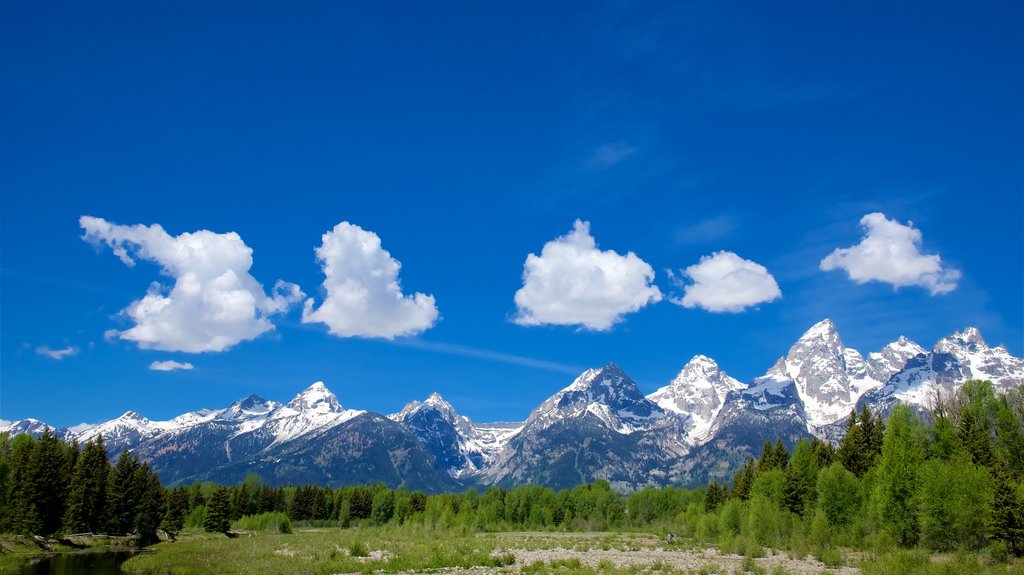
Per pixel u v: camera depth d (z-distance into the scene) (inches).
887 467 3513.8
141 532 5610.2
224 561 3383.4
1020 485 2972.4
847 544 3644.2
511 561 3056.1
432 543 4436.5
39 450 4832.7
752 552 3403.1
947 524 3038.9
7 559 3715.6
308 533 7155.5
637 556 3412.9
